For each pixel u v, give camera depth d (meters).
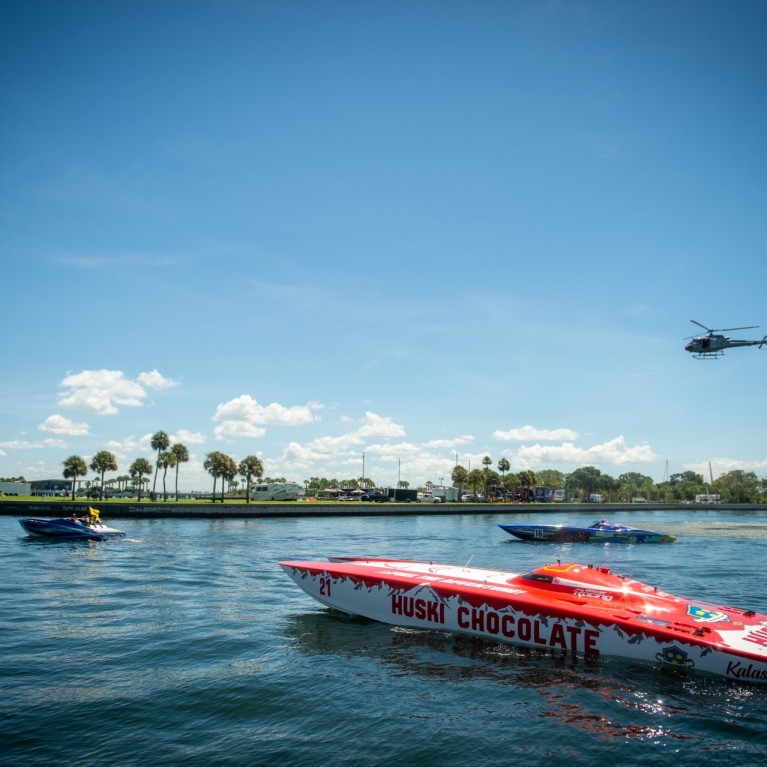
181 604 17.17
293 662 12.03
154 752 8.09
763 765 8.20
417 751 8.32
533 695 10.48
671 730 9.22
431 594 14.29
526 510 92.00
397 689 10.64
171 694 10.19
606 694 10.59
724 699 10.46
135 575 22.22
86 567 24.16
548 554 33.19
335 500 94.56
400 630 14.44
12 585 19.94
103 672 11.23
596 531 42.81
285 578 21.88
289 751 8.21
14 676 10.91
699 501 143.62
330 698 10.16
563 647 12.64
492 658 12.45
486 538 43.22
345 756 8.10
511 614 13.21
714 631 11.89
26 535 37.09
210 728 8.89
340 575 15.82
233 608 16.73
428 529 51.75
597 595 13.45
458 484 123.81
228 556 28.30
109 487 135.50
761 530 57.44
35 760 7.78
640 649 11.93
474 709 9.84
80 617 15.46
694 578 24.38
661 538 43.34
